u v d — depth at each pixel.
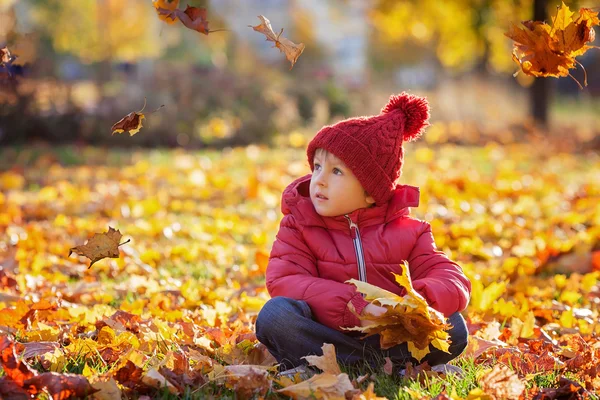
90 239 2.56
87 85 17.88
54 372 2.50
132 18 25.28
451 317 2.88
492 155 14.26
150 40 26.91
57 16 23.62
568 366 3.00
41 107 15.02
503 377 2.50
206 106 16.16
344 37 44.22
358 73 34.59
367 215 3.00
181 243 6.23
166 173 10.97
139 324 3.47
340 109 19.86
